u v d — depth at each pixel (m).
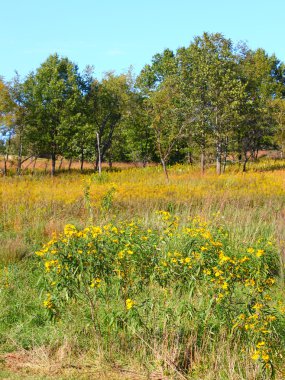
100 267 6.36
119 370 5.65
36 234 12.56
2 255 10.11
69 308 6.71
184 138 36.88
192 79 36.91
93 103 45.25
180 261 6.43
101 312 6.54
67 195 18.55
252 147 41.06
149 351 5.89
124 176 33.38
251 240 10.94
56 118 41.78
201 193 19.47
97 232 6.52
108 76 45.44
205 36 37.06
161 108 33.47
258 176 29.70
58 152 41.94
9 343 6.33
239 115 36.47
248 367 5.34
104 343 6.07
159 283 6.59
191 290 6.16
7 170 42.66
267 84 50.25
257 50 54.75
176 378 5.48
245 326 5.42
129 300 5.75
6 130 39.38
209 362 5.63
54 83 41.09
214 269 6.09
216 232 9.77
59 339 6.27
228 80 36.12
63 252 6.32
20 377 5.44
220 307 5.88
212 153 38.75
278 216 13.03
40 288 7.86
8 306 7.34
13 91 39.75
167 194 19.44
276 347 5.39
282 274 8.24
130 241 6.79
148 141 48.09
